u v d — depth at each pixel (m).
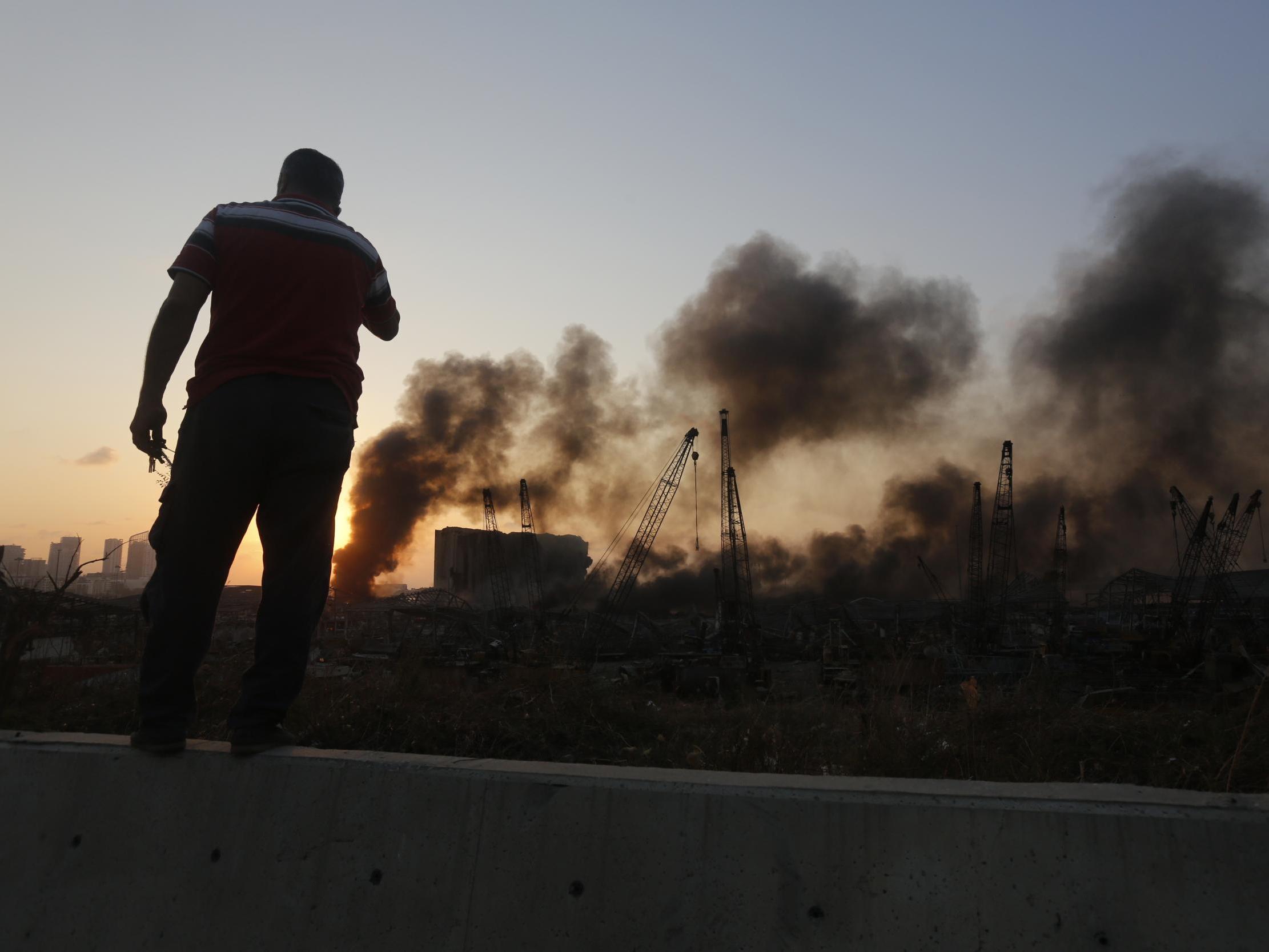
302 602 2.30
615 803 1.62
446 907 1.65
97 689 5.38
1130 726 4.72
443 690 5.05
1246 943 1.28
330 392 2.46
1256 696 2.76
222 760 2.01
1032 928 1.35
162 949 1.85
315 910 1.75
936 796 1.48
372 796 1.81
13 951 1.97
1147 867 1.35
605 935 1.53
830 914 1.44
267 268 2.40
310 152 2.72
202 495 2.26
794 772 4.29
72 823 2.07
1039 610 112.25
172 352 2.35
